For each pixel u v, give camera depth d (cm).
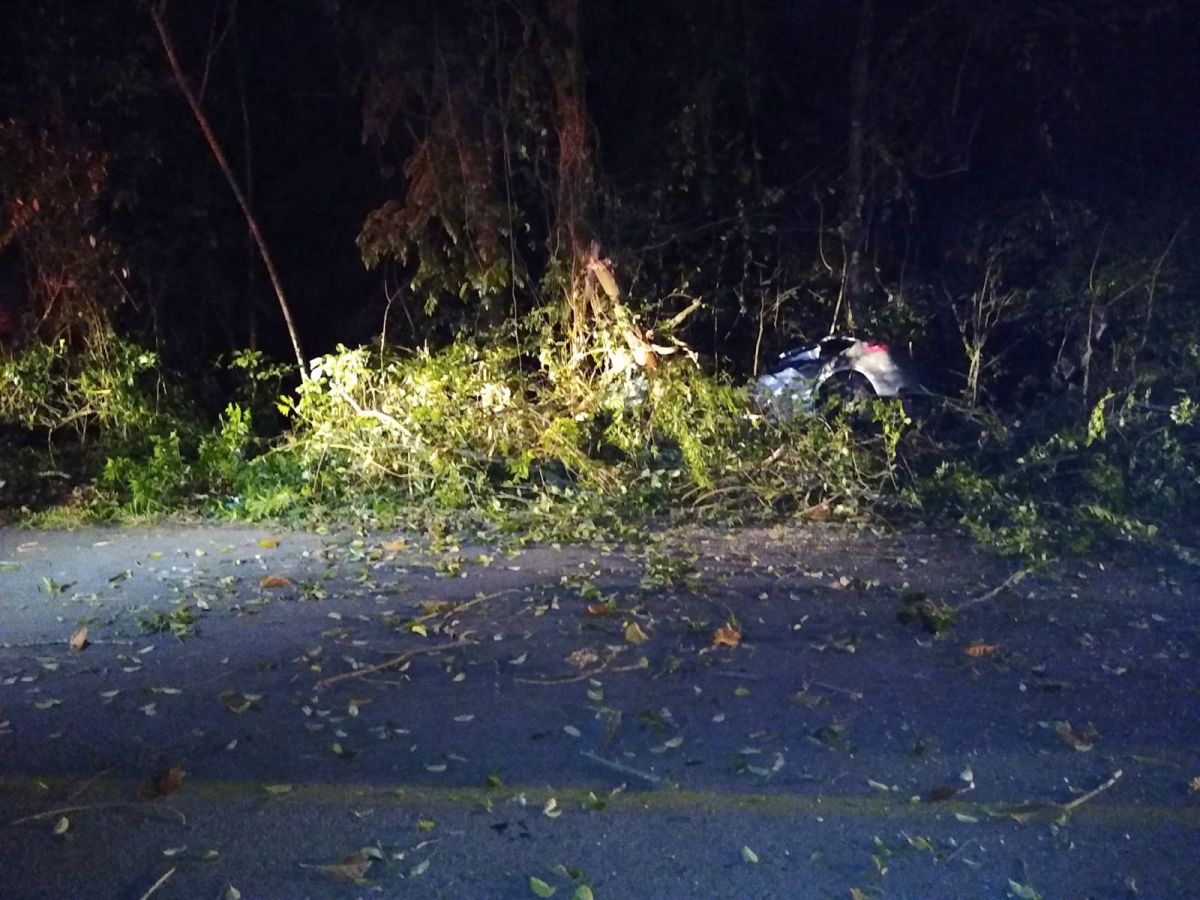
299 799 489
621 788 498
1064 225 1291
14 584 805
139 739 545
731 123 1420
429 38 1214
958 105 1429
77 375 1266
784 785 500
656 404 1038
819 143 1466
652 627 695
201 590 780
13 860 443
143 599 761
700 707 579
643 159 1368
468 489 1014
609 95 1354
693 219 1398
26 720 566
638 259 1284
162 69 1338
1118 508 926
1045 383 1284
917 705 580
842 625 698
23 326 1305
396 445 1044
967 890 425
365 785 500
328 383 1126
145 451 1204
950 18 1398
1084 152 1406
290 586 786
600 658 644
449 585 785
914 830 464
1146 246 1247
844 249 1392
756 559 850
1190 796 489
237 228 1456
